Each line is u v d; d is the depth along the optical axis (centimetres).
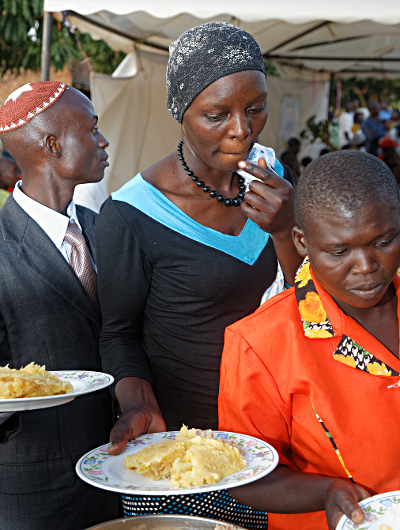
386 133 928
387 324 126
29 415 169
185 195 156
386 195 104
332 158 109
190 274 151
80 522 177
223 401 136
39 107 180
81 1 423
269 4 404
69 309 178
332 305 123
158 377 163
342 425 120
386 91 1012
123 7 418
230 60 128
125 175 612
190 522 109
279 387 126
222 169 143
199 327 157
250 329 131
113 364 158
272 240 162
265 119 139
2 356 174
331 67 800
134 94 598
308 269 129
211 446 119
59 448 173
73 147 184
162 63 609
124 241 154
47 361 176
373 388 121
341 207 103
